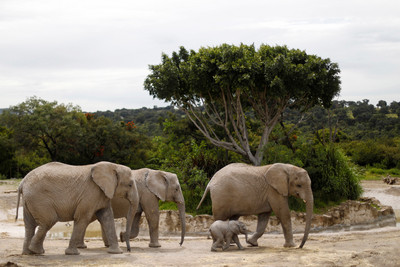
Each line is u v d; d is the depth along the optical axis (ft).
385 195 100.78
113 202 40.65
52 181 33.68
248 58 72.23
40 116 157.28
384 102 391.65
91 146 160.35
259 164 73.56
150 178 41.88
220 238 37.50
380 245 38.88
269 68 70.64
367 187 110.42
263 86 73.97
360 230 60.64
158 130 266.57
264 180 39.68
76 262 31.04
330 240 45.34
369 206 68.74
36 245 33.76
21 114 162.61
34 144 164.35
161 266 30.07
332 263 31.12
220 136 94.38
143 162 160.15
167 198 42.60
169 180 42.57
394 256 34.09
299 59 76.59
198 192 70.18
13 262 29.12
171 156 82.38
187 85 77.56
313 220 61.93
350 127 271.49
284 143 85.61
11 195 92.43
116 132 159.33
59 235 57.57
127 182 36.35
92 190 34.27
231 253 35.83
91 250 37.47
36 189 33.30
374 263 32.22
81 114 173.17
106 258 32.78
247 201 39.68
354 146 185.68
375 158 176.04
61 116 161.17
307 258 32.48
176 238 51.06
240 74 70.49
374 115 283.18
